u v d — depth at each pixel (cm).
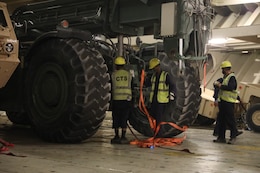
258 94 1115
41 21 788
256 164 515
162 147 653
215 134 845
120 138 690
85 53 652
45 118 683
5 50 625
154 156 557
